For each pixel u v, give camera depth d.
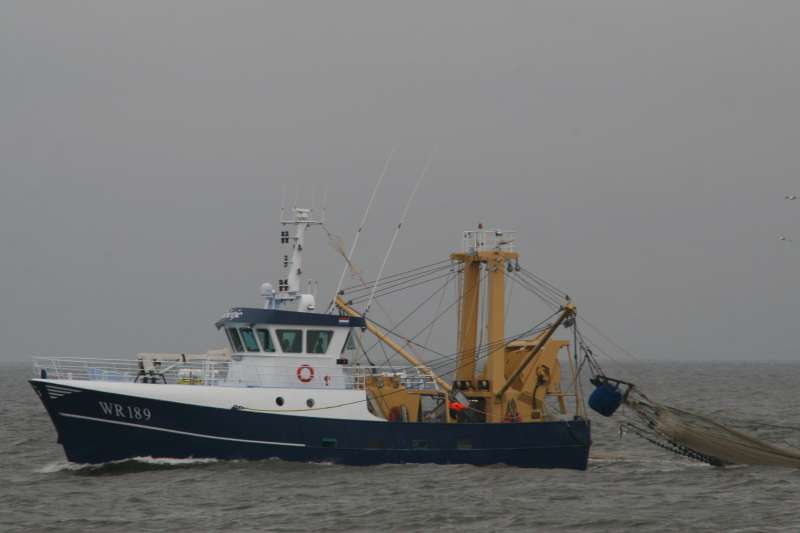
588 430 167.25
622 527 125.69
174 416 151.38
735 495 148.00
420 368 169.88
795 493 150.12
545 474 160.00
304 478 148.50
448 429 161.50
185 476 148.25
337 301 174.75
